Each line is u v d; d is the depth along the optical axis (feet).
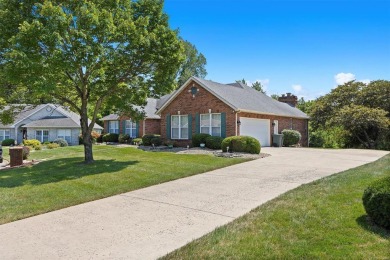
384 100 87.86
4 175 38.45
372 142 85.97
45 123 108.78
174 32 45.14
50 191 28.12
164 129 74.90
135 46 42.42
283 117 83.35
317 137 98.99
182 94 71.82
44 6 34.99
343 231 15.14
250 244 14.30
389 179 16.67
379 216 15.44
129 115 51.11
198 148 63.57
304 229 15.71
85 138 47.19
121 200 24.53
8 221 19.74
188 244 14.94
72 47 36.32
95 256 14.06
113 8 42.68
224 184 29.14
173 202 23.31
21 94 43.37
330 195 21.98
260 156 49.32
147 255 14.02
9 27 37.45
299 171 35.19
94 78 45.14
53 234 17.12
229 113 63.77
